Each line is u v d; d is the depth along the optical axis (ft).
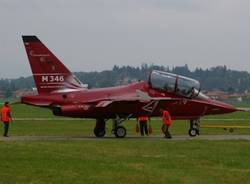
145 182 76.13
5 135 165.68
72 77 163.53
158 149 120.16
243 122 287.07
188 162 97.19
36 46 162.71
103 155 106.73
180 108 165.27
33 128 216.33
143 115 162.71
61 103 160.86
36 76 162.61
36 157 100.22
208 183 76.54
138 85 163.32
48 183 74.54
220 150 118.83
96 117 161.68
